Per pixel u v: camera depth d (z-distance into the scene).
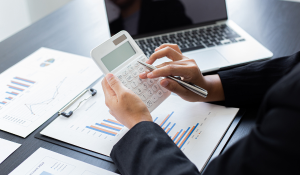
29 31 0.97
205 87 0.57
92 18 1.02
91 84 0.69
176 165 0.38
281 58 0.60
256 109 0.56
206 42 0.81
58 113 0.59
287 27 0.85
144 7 0.85
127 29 0.85
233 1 1.04
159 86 0.56
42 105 0.63
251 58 0.72
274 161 0.27
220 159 0.33
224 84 0.58
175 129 0.52
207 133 0.50
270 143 0.26
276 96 0.27
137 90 0.54
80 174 0.45
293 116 0.25
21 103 0.64
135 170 0.40
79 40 0.90
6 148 0.52
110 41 0.56
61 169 0.46
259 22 0.90
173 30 0.88
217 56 0.74
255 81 0.57
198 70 0.55
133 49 0.59
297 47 0.76
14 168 0.48
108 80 0.50
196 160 0.45
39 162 0.48
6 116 0.60
